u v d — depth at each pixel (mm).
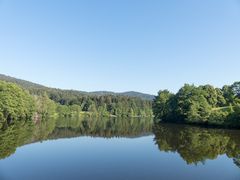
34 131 76000
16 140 57000
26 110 117875
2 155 41938
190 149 49531
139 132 82875
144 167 35938
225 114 95750
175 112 124125
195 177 31516
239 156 43312
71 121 140625
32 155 42781
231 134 72062
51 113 160000
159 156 43312
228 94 134750
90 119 173500
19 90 112500
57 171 33344
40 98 153500
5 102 99312
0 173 32062
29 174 31812
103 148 51156
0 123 92000
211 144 54656
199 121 105875
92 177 30938
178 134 73500
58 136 68438
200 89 118875
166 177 31375
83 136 70625
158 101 140375
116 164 37531
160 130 86438
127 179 30328
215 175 32406
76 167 35500
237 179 30938
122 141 61469
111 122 142375
